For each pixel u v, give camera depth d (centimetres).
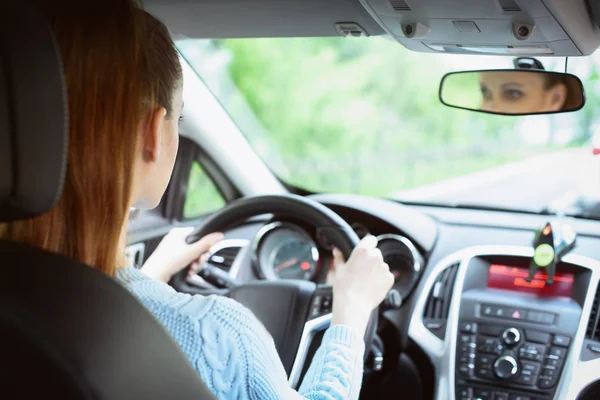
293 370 201
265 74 955
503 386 241
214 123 298
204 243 199
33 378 83
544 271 243
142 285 109
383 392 257
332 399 130
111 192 103
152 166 112
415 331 251
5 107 81
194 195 313
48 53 85
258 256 244
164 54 112
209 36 253
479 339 246
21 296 83
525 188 348
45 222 101
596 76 258
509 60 223
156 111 109
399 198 292
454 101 231
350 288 161
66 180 102
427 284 254
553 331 238
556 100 213
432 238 260
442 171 385
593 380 231
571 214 264
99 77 101
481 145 844
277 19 226
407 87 975
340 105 980
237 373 107
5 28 81
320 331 205
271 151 322
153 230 288
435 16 183
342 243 193
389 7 181
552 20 170
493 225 260
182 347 104
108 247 104
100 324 85
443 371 247
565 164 344
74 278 87
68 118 95
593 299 236
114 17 103
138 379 85
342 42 970
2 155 82
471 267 252
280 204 199
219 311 108
